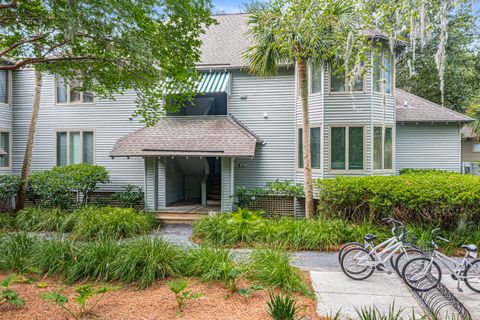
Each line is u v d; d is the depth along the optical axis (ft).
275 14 35.32
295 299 17.78
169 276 21.09
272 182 51.52
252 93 52.75
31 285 19.66
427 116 52.90
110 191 55.21
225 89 48.65
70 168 49.93
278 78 52.01
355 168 45.52
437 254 21.24
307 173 39.17
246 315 15.84
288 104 51.72
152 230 40.81
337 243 31.09
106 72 32.42
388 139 47.70
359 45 28.58
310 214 39.17
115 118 55.11
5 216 40.86
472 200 29.04
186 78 33.63
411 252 22.80
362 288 20.98
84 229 33.76
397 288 21.01
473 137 87.25
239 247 31.37
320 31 30.89
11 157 57.11
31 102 57.11
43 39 28.35
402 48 47.24
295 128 51.06
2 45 31.30
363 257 22.56
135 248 21.97
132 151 46.60
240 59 53.06
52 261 21.52
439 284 20.65
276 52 36.68
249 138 47.14
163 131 50.39
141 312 15.98
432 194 30.17
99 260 21.20
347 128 45.52
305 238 30.99
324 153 46.26
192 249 23.77
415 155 54.24
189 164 56.85
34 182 47.70
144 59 27.71
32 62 29.37
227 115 53.11
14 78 57.41
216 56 54.80
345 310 17.62
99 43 28.14
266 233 32.32
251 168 52.80
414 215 32.12
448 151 53.31
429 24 23.17
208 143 46.47
